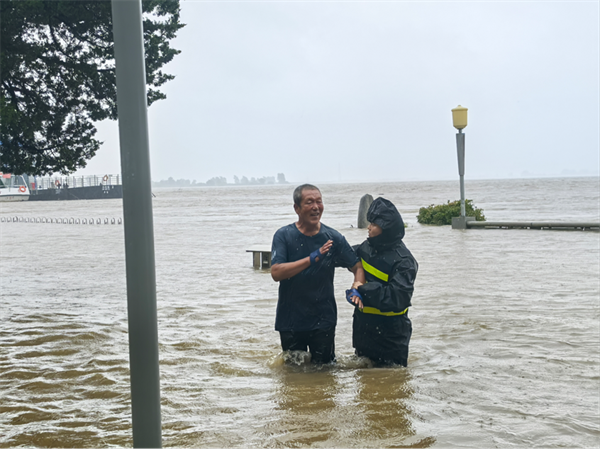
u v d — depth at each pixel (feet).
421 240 61.62
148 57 40.88
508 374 17.15
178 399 14.97
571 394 15.20
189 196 383.65
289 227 17.81
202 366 18.63
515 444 11.72
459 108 74.64
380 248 17.49
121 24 6.93
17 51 32.30
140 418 7.09
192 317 27.14
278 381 16.52
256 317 27.09
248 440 11.98
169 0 40.93
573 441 11.92
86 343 22.22
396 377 16.63
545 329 23.50
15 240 75.97
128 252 7.02
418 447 11.50
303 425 12.78
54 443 12.17
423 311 27.43
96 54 36.81
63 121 37.91
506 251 51.21
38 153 37.78
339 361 18.33
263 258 45.42
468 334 22.89
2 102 30.73
